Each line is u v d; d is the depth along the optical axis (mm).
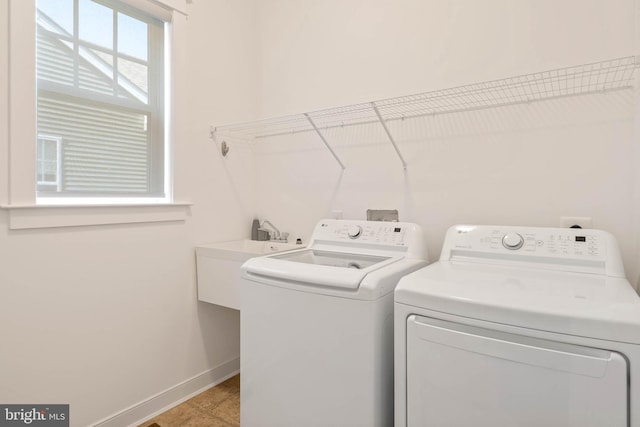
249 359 1451
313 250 1856
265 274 1392
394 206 1951
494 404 944
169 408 1927
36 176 1442
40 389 1465
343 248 1799
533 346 896
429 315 1051
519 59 1608
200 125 2104
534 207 1585
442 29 1805
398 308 1113
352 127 2094
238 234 2355
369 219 1964
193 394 2066
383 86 1981
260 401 1417
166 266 1933
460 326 1001
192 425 1783
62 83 1562
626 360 801
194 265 2080
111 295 1695
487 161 1693
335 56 2154
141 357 1821
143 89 1876
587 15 1463
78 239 1573
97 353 1646
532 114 1587
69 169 1592
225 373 2273
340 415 1206
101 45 1699
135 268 1792
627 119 1396
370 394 1146
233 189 2318
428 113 1848
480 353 959
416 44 1879
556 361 864
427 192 1853
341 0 2135
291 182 2338
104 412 1672
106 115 1724
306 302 1278
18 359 1403
